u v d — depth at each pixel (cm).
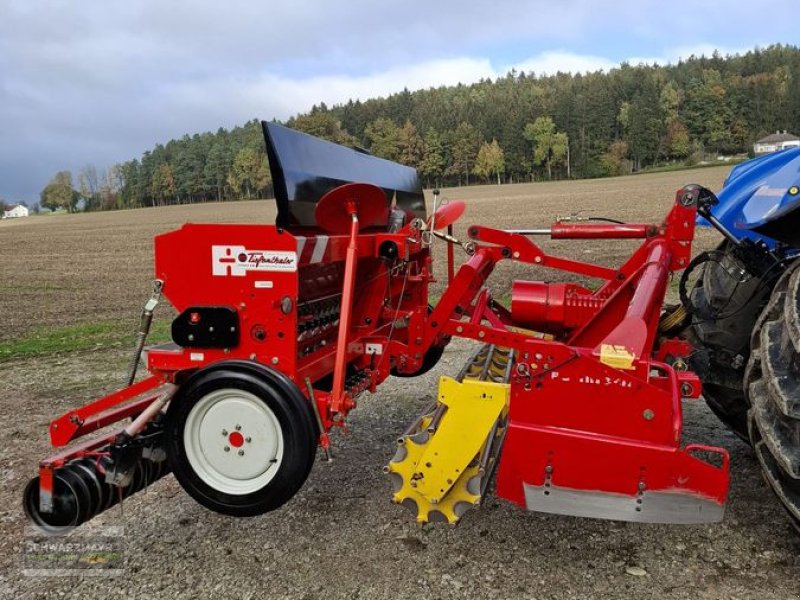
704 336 345
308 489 361
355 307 393
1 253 2572
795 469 241
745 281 327
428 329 371
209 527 325
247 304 281
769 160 383
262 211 5053
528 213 3102
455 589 264
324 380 350
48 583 282
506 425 273
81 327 952
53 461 272
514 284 390
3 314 1120
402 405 498
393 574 277
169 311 1082
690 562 277
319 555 295
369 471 382
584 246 1550
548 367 265
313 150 346
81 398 566
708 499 246
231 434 281
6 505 360
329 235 330
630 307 295
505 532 307
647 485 252
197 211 5759
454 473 266
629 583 264
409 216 470
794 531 283
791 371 242
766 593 254
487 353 416
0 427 493
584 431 263
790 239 273
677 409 253
